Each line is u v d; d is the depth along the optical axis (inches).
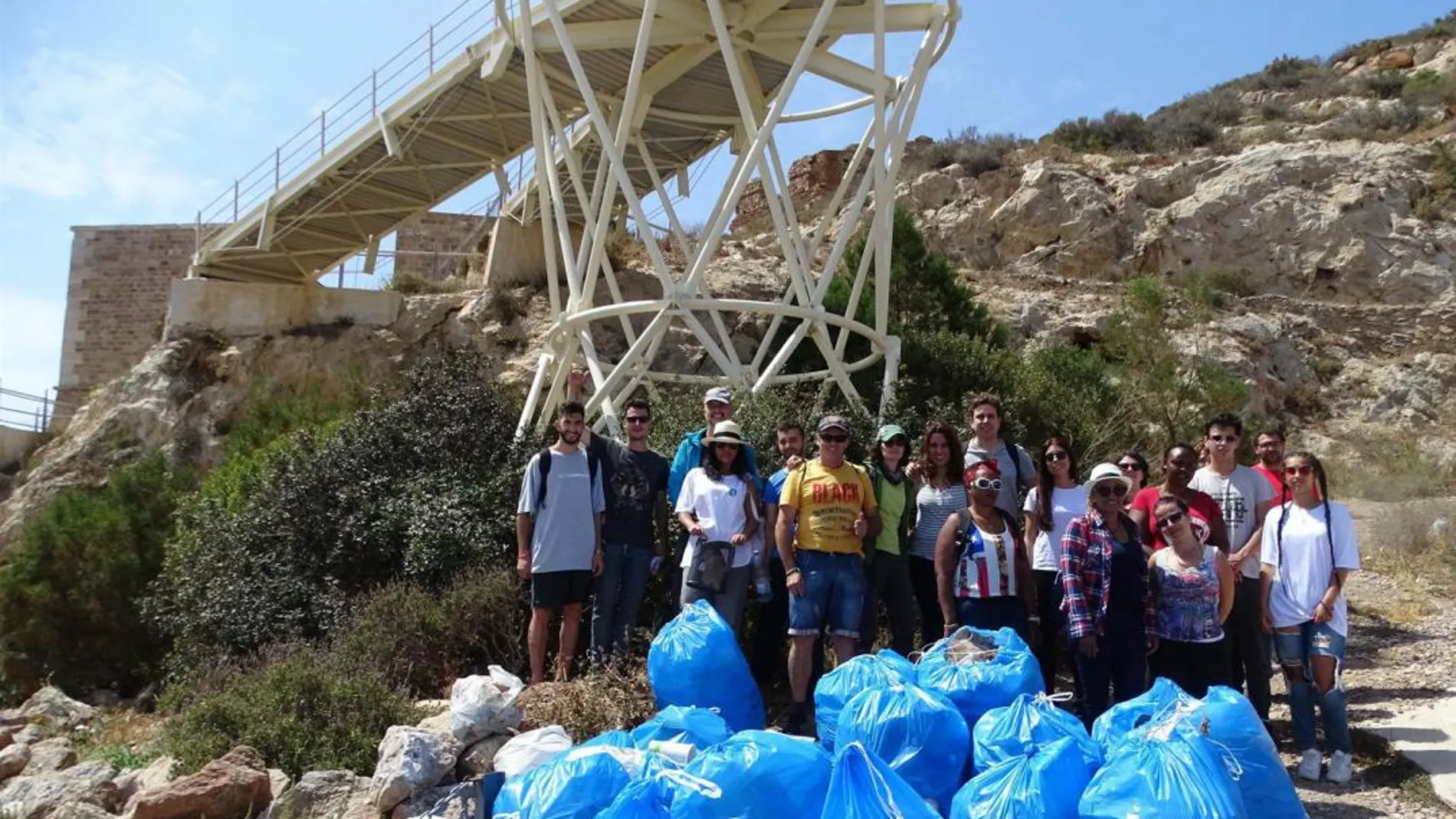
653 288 775.1
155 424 722.8
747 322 753.6
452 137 670.5
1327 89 1686.8
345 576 410.9
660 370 708.0
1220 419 283.0
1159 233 1163.9
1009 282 1079.6
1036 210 1206.9
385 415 452.4
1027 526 275.3
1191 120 1566.2
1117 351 831.7
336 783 229.1
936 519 279.6
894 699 203.0
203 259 784.3
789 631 274.8
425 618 347.3
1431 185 1203.9
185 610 447.2
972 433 418.0
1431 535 523.2
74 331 1146.0
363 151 676.1
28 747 319.6
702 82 596.7
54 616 567.2
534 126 499.2
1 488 903.1
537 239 802.8
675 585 339.6
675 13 502.3
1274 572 250.7
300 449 468.8
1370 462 870.4
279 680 284.4
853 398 447.2
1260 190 1187.9
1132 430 630.5
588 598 346.3
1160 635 242.2
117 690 564.4
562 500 295.7
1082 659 240.1
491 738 227.1
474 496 398.9
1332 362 1021.2
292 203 724.7
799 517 269.6
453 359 482.6
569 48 454.6
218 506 488.4
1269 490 281.0
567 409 301.3
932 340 598.5
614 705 253.9
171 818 219.5
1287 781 191.5
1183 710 191.9
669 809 171.8
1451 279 1103.6
